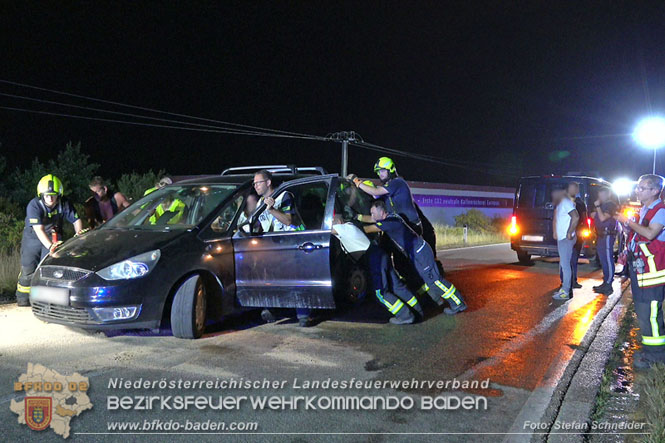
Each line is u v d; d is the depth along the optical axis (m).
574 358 5.10
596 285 9.66
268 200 5.74
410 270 6.95
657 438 3.33
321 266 5.58
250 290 5.80
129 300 5.02
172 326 5.41
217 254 5.64
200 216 6.12
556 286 9.30
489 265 12.36
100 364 4.71
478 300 7.95
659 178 4.67
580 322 6.61
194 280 5.40
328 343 5.49
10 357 4.85
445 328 6.19
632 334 6.10
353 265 6.15
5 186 16.02
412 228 6.86
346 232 5.66
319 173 7.24
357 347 5.36
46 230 6.68
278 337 5.67
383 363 4.90
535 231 11.84
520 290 8.87
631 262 4.87
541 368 4.83
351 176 6.37
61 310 5.12
